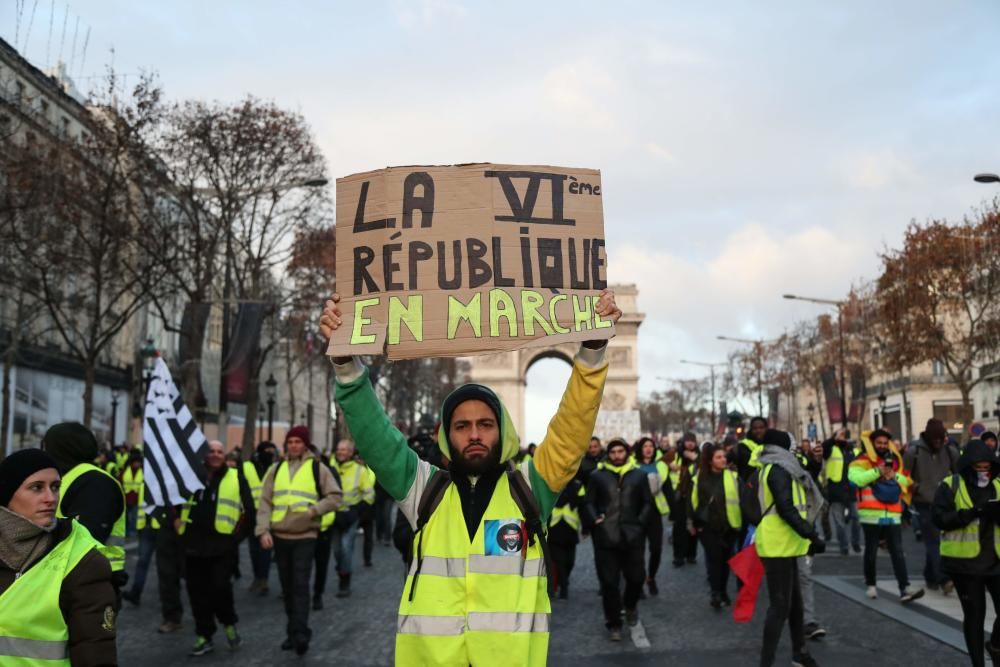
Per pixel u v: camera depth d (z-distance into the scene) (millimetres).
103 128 35469
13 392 44781
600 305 4938
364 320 5000
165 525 13336
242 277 44125
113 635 4449
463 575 4543
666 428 153375
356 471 16969
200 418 39125
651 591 16594
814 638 11922
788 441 10172
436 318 4980
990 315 47031
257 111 40875
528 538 4641
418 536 4703
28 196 30703
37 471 4484
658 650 11672
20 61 34219
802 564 11984
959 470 9398
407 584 4656
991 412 75750
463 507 4688
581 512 12898
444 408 4828
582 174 5207
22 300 35312
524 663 4406
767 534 9875
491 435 4715
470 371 107688
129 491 25656
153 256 37469
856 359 67188
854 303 61469
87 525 6383
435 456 13375
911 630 12500
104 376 54875
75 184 33344
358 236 5141
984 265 45906
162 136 39312
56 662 4316
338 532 16828
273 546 12047
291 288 49344
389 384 76188
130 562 22891
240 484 12555
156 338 65562
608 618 12469
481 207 5102
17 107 31406
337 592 17141
